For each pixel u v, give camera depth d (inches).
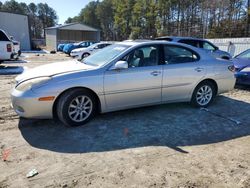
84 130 164.4
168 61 195.3
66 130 163.8
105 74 170.4
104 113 194.1
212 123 183.5
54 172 116.9
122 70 175.5
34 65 553.0
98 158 130.3
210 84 219.0
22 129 164.4
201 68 208.4
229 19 1551.4
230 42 724.7
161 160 129.6
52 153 134.3
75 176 114.3
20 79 169.2
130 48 182.2
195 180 113.3
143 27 2434.8
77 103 167.5
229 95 271.0
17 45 665.6
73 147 141.5
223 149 143.9
